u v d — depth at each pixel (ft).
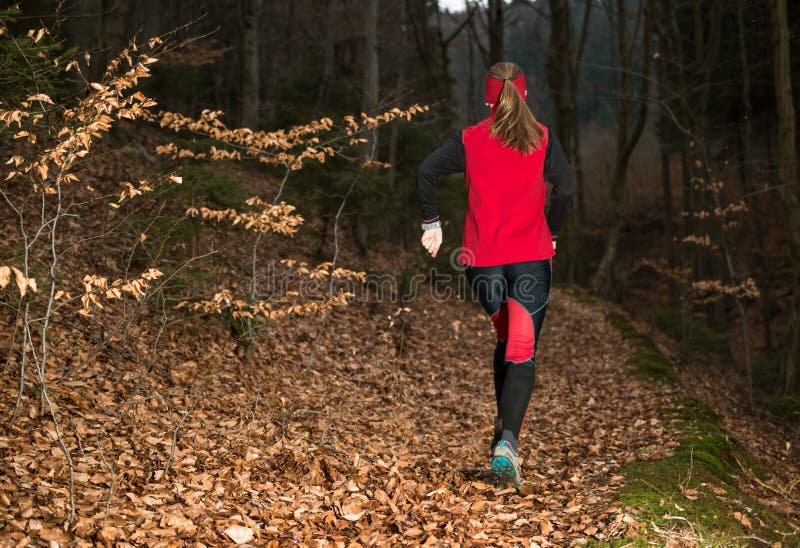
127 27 52.60
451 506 10.25
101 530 8.11
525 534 9.30
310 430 14.40
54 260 10.00
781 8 34.42
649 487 11.35
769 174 63.21
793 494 16.05
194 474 10.70
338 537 9.05
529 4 76.23
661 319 53.52
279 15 88.33
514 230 9.91
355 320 27.94
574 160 76.84
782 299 73.77
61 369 14.12
